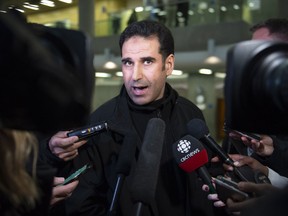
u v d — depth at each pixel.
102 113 1.18
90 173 1.11
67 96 0.50
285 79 0.49
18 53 0.46
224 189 0.86
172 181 1.11
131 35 1.09
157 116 1.16
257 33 1.27
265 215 0.49
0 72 0.46
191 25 8.58
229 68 0.55
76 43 0.53
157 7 8.77
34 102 0.49
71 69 0.52
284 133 0.54
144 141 0.84
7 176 0.57
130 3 12.06
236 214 0.83
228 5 8.09
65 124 0.52
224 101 0.58
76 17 11.31
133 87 1.10
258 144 1.02
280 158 1.05
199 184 1.11
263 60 0.52
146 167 0.78
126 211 1.00
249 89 0.53
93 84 0.54
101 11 12.28
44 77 0.48
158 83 1.11
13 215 0.59
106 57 9.68
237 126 0.56
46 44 0.51
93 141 1.12
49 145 0.98
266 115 0.53
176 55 8.76
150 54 1.07
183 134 1.15
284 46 0.52
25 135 0.61
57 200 0.92
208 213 1.11
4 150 0.57
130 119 1.13
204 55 8.28
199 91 10.03
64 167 1.11
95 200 1.09
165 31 1.12
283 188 0.50
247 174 0.95
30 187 0.61
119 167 0.96
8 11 0.50
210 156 1.14
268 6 7.56
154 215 1.02
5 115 0.49
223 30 8.12
